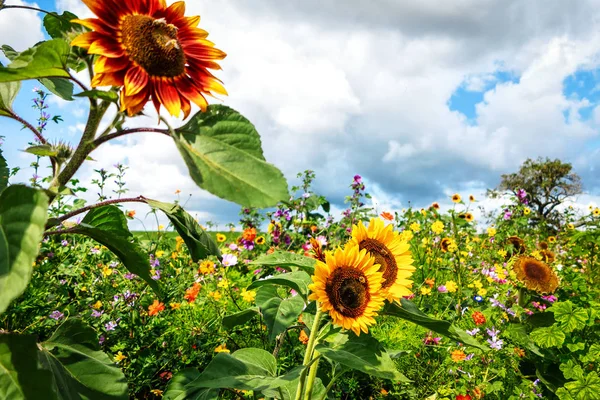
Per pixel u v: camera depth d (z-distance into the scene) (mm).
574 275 4453
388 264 1924
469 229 7367
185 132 1307
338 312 1721
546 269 4266
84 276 3936
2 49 1779
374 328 4109
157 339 3328
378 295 1755
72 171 1357
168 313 3793
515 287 4359
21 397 1264
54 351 1612
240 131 1301
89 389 1558
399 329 4156
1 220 1057
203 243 1676
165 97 1346
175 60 1377
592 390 2924
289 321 2254
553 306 3367
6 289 960
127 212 5457
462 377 3299
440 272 6375
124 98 1272
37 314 3111
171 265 4926
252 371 1878
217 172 1213
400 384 3309
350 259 1791
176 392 2037
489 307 4215
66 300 3525
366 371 1631
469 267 6148
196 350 3400
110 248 1681
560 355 3410
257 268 4566
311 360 1766
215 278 4660
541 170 32000
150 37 1340
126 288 3842
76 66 1471
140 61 1335
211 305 4242
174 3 1537
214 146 1269
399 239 1992
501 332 3699
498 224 7852
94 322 3240
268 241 6574
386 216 6047
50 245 3729
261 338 3508
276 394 2012
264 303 2355
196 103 1350
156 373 3188
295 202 6906
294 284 2094
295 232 6602
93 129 1363
